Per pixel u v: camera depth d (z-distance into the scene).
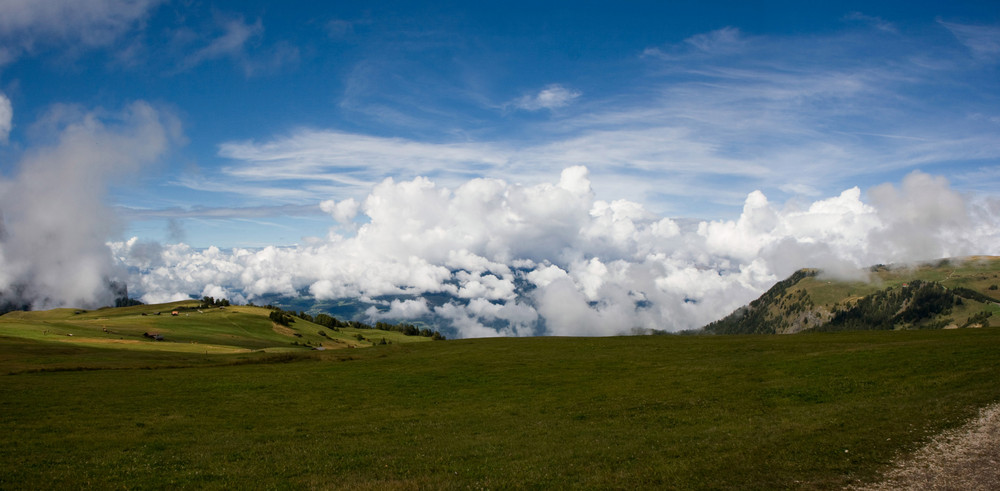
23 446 35.28
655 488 21.80
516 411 46.03
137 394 60.19
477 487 23.20
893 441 25.53
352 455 30.98
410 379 68.38
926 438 25.41
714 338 96.44
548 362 77.31
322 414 48.31
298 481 25.52
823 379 47.00
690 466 24.41
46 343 123.62
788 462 23.81
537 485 23.23
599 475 24.06
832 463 23.25
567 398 50.59
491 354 92.75
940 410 30.16
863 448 24.91
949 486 19.67
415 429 39.72
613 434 34.34
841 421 30.80
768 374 53.09
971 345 55.50
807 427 30.31
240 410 50.62
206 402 55.12
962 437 24.98
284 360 99.19
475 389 59.16
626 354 81.06
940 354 50.88
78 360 94.44
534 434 35.78
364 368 81.44
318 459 30.17
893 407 33.00
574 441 32.69
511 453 29.94
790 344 77.38
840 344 72.69
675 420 37.88
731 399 43.81
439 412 47.41
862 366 50.19
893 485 20.31
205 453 32.53
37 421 45.22
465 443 33.44
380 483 24.53
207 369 84.81
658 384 53.91
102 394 60.12
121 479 26.58
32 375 76.25
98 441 37.09
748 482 21.77
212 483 25.58
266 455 31.64
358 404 53.22
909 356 51.88
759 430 31.36
